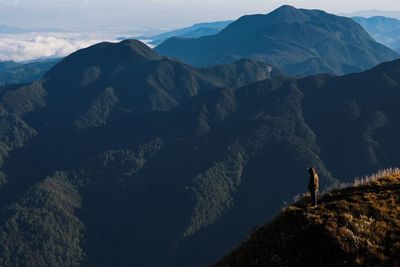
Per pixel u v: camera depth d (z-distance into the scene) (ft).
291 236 91.15
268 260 88.48
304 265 84.69
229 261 96.37
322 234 88.53
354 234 87.71
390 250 82.79
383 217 93.04
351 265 80.89
